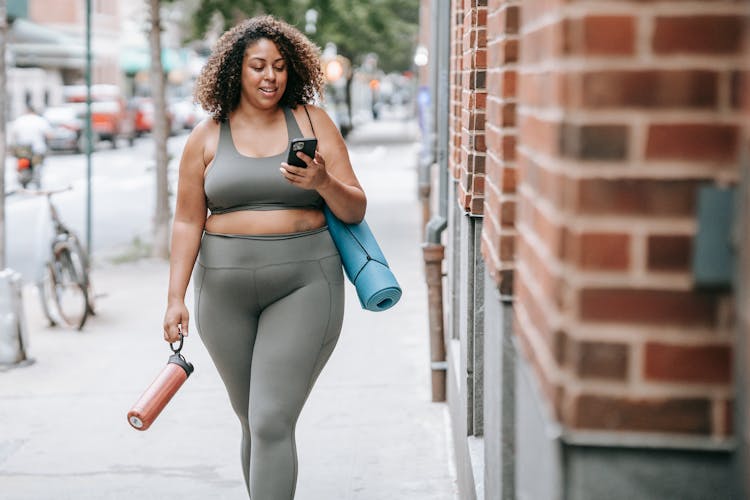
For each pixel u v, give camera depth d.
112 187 27.09
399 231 17.77
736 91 2.00
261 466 4.29
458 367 5.88
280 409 4.27
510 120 3.11
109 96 43.50
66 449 6.57
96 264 14.46
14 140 23.97
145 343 9.55
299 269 4.32
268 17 4.43
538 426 2.30
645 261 2.03
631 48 2.01
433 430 6.86
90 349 9.34
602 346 2.05
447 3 7.73
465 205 4.93
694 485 2.07
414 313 10.81
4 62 8.99
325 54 41.91
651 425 2.06
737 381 1.97
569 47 2.03
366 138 51.78
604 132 2.02
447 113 7.71
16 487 5.91
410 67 71.50
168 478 6.04
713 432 2.05
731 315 2.03
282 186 4.29
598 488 2.09
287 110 4.46
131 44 65.75
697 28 1.99
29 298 11.98
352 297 11.63
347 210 4.33
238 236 4.32
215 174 4.32
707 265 2.02
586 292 2.05
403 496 5.71
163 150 14.92
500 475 3.21
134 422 4.28
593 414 2.07
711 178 2.01
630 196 2.02
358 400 7.59
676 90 2.00
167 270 13.96
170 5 15.64
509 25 3.10
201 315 4.46
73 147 37.78
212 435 6.83
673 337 2.04
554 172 2.11
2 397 7.79
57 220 10.25
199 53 64.12
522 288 2.58
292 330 4.31
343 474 6.06
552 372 2.12
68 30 58.12
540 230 2.29
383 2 25.30
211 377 8.28
